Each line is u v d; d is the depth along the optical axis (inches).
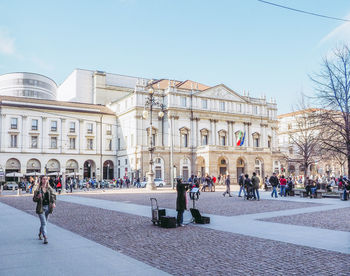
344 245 430.0
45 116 2736.2
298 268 332.8
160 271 329.1
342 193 1132.5
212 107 3036.4
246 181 1144.2
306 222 617.3
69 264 356.5
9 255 398.0
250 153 2854.3
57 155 2763.3
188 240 477.4
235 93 3174.2
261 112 3339.1
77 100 3398.1
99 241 477.1
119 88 3540.8
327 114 1215.6
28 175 2605.8
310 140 1541.6
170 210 842.2
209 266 345.4
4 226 626.5
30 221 694.5
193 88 3058.6
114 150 3058.6
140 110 2768.2
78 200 1226.0
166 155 2758.4
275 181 1252.5
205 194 1446.9
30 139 2664.9
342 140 1234.6
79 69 3454.7
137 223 638.5
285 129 3907.5
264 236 493.7
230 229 558.6
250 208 865.5
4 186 2415.1
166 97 2874.0
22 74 3777.1
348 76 1171.9
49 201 481.4
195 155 2849.4
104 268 340.5
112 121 3078.2
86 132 2925.7
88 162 2920.8
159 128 2861.7
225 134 3095.5
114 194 1562.5
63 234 530.3
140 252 409.4
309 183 1230.9
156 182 2522.1
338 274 313.3
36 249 428.8
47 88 3976.4
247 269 332.5
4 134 2564.0
